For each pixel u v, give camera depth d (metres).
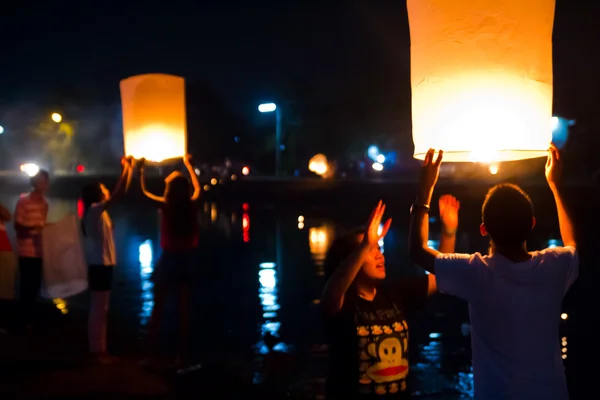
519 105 2.60
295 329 7.71
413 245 2.74
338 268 2.93
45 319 7.89
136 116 5.23
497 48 2.57
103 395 5.38
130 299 9.41
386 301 3.11
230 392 5.52
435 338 7.30
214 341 7.19
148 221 21.81
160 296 6.52
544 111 2.68
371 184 31.19
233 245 15.36
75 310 8.36
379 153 47.16
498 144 2.61
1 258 7.48
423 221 2.74
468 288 2.61
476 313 2.61
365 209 25.22
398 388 2.99
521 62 2.59
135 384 5.65
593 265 11.68
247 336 7.42
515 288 2.56
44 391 5.44
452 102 2.62
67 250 7.51
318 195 30.45
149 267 12.23
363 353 2.97
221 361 6.42
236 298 9.48
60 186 40.50
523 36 2.59
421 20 2.69
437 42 2.63
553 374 2.54
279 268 12.10
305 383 5.75
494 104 2.59
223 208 26.86
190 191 6.54
